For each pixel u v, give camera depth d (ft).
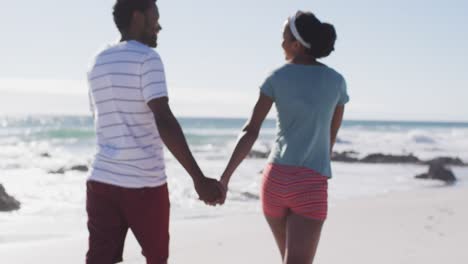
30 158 87.20
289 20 11.52
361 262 19.85
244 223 30.71
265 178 11.36
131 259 21.50
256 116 11.44
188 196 45.62
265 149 107.45
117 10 10.39
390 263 19.52
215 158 92.89
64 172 67.72
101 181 9.91
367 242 23.47
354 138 169.68
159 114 9.46
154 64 9.70
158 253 10.23
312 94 11.03
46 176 62.90
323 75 11.21
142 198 9.84
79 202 43.14
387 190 56.13
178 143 9.40
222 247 23.32
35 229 31.48
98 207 10.14
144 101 9.77
